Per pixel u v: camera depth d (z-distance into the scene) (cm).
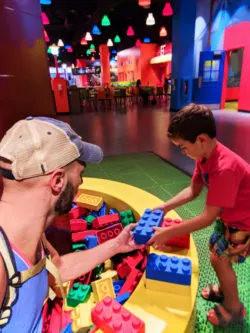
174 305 102
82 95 1371
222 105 1016
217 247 125
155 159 430
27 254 64
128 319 89
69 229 203
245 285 160
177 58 945
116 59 2566
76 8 1335
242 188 112
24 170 60
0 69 170
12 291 60
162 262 108
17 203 62
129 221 188
